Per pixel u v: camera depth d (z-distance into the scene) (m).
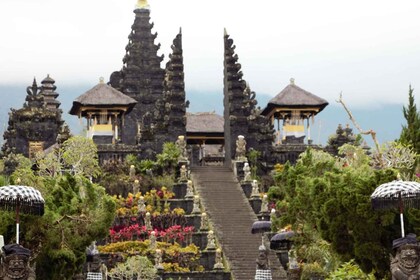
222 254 77.31
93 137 105.00
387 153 51.41
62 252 43.00
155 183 89.94
